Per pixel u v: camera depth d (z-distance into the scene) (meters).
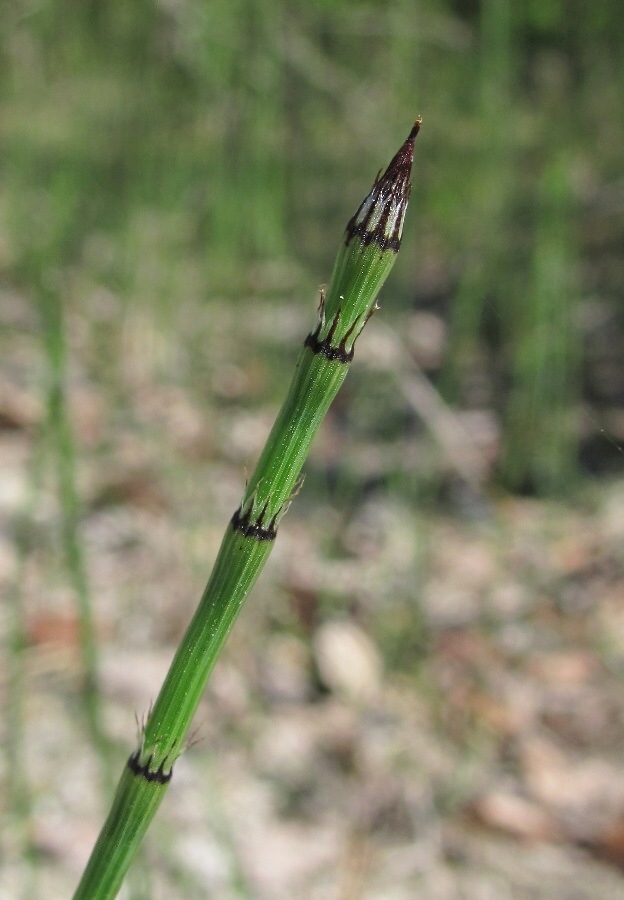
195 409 0.47
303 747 0.33
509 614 0.39
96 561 0.38
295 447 0.13
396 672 0.36
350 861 0.29
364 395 0.45
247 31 0.43
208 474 0.41
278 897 0.28
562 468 0.46
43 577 0.35
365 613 0.38
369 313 0.13
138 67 0.51
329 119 0.56
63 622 0.34
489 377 0.53
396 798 0.31
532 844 0.30
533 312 0.45
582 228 0.57
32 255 0.34
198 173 0.51
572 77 0.59
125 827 0.14
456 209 0.57
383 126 0.48
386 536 0.42
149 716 0.14
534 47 0.60
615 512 0.44
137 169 0.52
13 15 0.54
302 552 0.41
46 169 0.53
